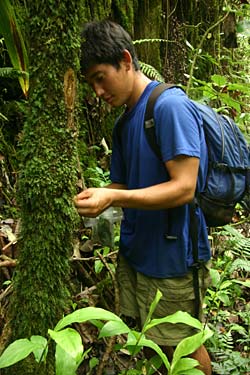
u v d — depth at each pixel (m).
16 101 3.12
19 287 1.71
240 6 4.83
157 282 2.01
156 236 1.98
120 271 2.19
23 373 1.71
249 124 4.08
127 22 3.77
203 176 2.00
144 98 1.92
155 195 1.77
